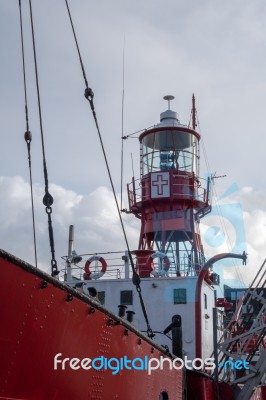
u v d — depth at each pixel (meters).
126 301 24.23
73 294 7.52
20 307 6.54
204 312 24.53
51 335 7.21
